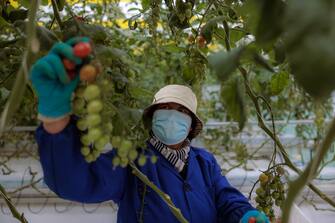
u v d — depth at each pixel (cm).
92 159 67
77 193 89
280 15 40
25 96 99
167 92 117
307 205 182
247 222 111
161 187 121
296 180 46
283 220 47
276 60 64
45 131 72
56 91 60
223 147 236
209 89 261
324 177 175
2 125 52
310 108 231
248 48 48
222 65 46
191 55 115
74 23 73
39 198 201
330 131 43
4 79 93
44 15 137
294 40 31
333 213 175
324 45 29
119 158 68
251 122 226
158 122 116
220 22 97
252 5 43
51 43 65
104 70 67
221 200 130
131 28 130
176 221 117
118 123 72
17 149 205
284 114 238
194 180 127
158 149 124
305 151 209
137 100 108
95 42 73
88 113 58
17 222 192
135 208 117
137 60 207
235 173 202
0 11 97
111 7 182
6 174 192
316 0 31
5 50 90
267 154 230
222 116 249
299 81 30
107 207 207
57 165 77
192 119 125
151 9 121
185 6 108
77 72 59
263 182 99
